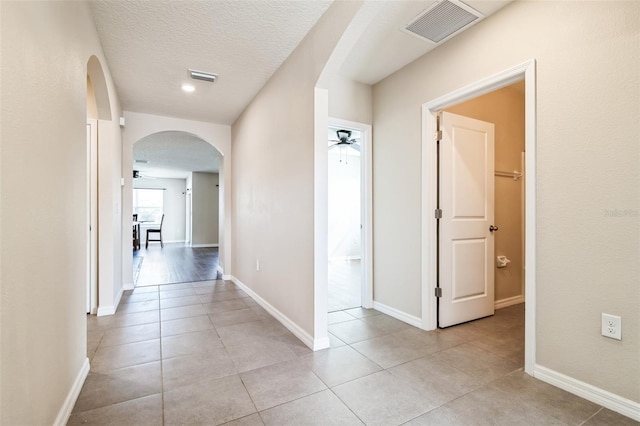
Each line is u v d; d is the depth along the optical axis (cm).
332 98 297
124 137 400
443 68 245
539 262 181
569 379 169
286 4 200
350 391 169
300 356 212
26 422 103
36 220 112
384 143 308
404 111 284
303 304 241
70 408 149
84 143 180
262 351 221
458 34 232
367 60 272
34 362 110
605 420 145
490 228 299
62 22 140
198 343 234
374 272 322
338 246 695
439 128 267
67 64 148
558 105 173
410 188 279
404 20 214
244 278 397
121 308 322
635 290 146
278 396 165
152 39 237
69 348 151
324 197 230
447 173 269
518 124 346
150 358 209
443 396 165
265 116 320
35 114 111
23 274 101
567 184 169
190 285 429
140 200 1098
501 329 264
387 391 169
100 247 299
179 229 1138
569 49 168
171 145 588
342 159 702
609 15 154
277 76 289
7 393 91
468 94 227
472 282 285
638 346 145
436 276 266
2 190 88
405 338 244
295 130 255
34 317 110
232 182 463
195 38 237
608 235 155
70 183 153
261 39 240
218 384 176
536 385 175
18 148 98
